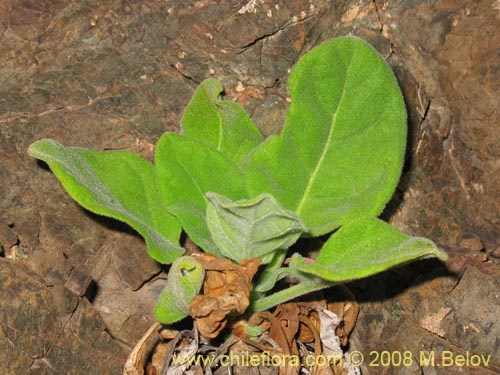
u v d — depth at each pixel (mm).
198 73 370
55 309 320
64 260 330
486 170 382
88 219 352
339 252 282
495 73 359
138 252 361
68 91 352
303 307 324
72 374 324
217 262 279
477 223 386
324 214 315
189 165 321
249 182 313
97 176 310
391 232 284
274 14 363
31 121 344
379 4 377
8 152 339
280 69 373
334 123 322
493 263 360
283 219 269
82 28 360
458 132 384
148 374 331
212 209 288
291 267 293
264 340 317
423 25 374
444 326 351
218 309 268
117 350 345
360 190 316
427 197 385
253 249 291
